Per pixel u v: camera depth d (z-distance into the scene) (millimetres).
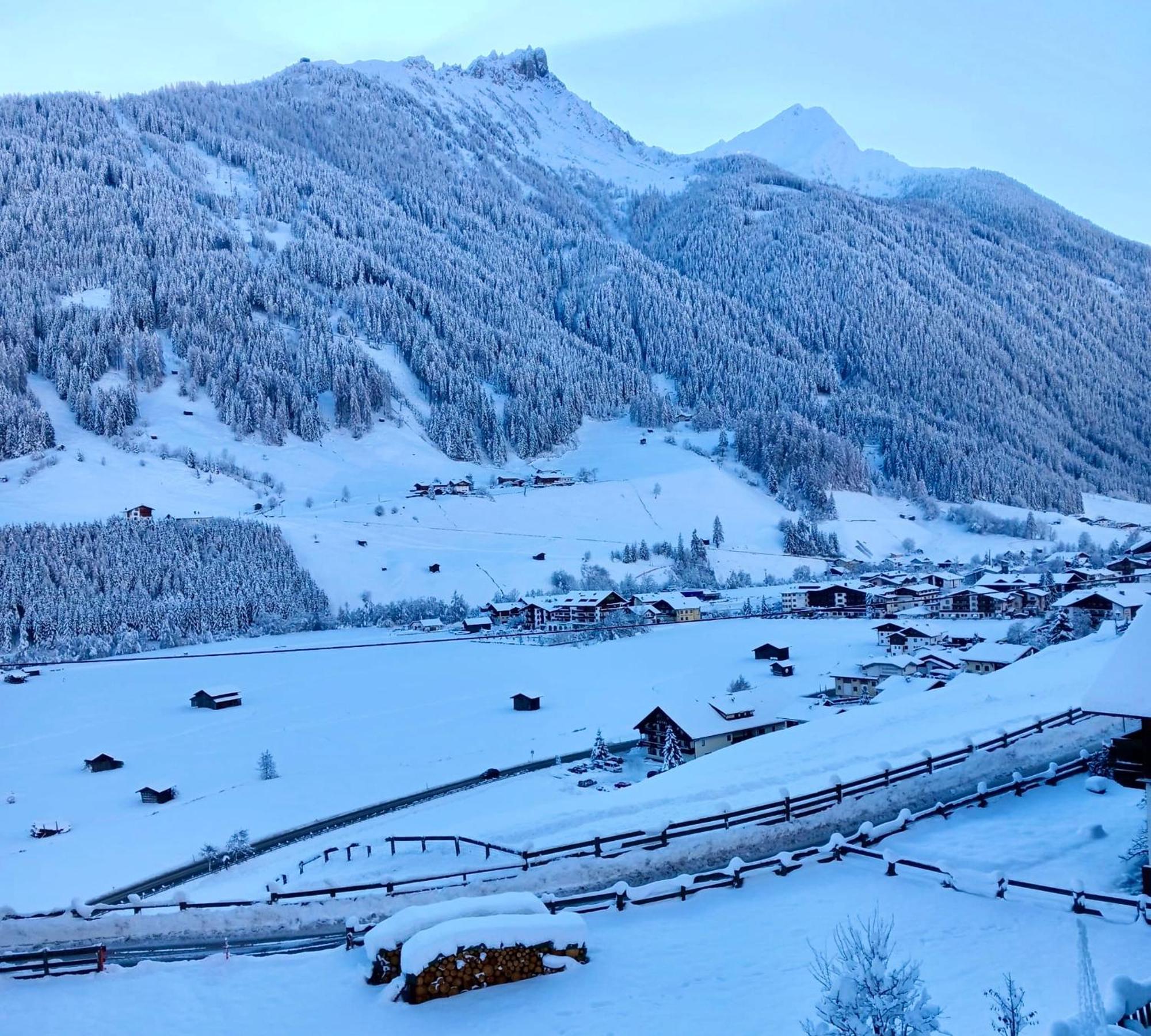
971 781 31234
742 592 149375
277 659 108375
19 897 46531
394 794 61844
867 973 12031
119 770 70312
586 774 63719
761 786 32438
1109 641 57750
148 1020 18141
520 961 19219
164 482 181750
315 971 20219
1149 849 20906
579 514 187625
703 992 18000
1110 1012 12734
